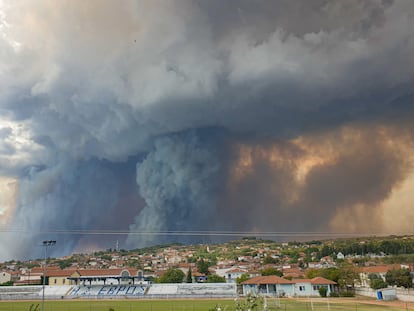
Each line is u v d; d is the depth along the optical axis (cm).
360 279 10769
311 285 9519
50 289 11019
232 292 10319
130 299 9650
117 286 11256
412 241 18150
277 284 9581
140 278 11925
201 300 8931
